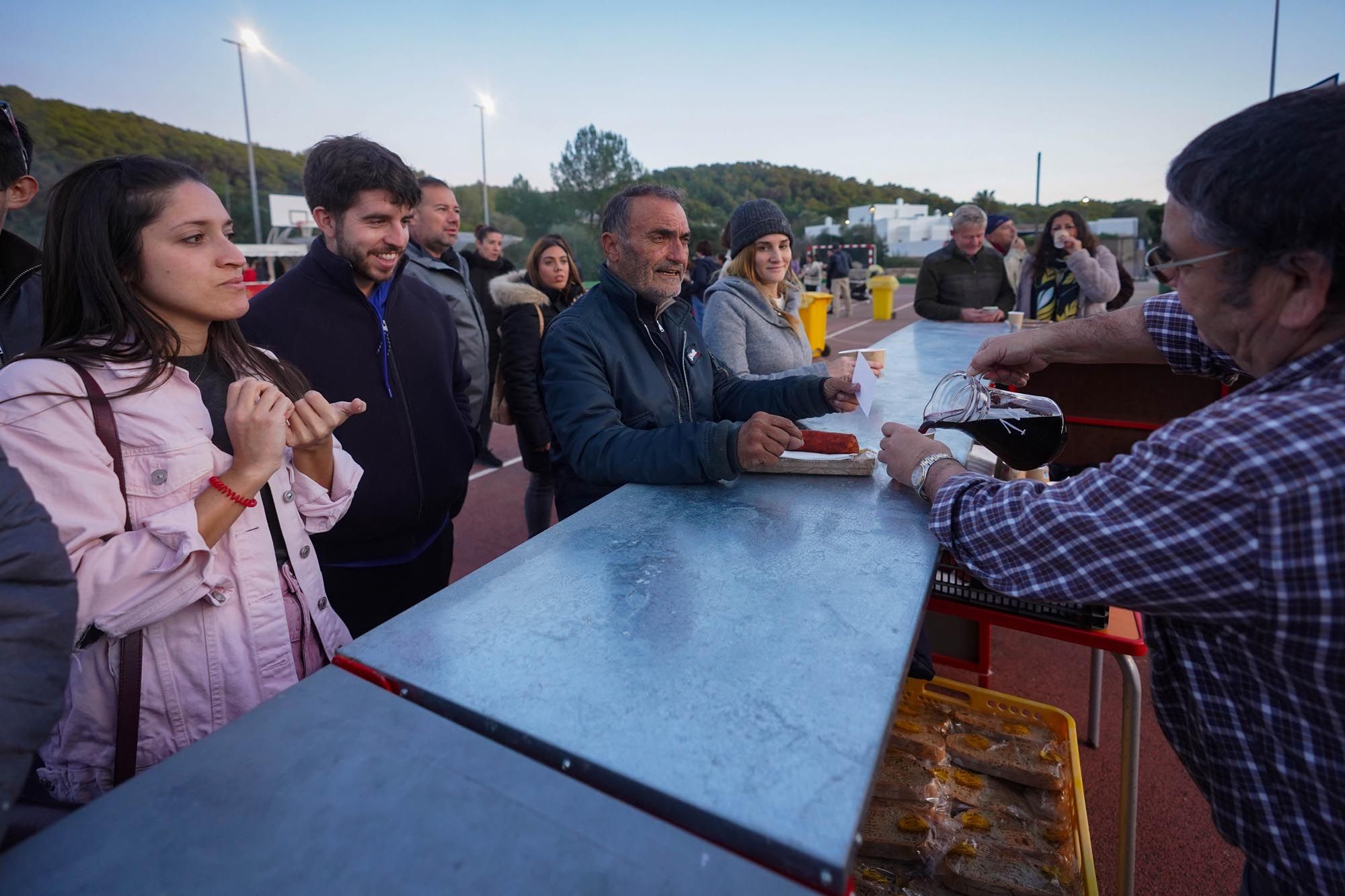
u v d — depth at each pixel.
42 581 0.66
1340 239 0.66
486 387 3.84
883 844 1.35
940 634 2.38
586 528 1.17
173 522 1.03
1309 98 0.70
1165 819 2.09
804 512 1.23
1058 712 1.64
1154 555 0.74
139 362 1.13
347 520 1.93
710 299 2.72
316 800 0.59
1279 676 0.76
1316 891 0.79
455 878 0.52
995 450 1.42
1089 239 4.79
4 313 1.65
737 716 0.67
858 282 25.19
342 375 1.93
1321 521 0.65
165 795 0.60
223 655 1.18
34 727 0.62
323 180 1.86
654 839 0.55
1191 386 2.16
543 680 0.74
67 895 0.51
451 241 3.88
